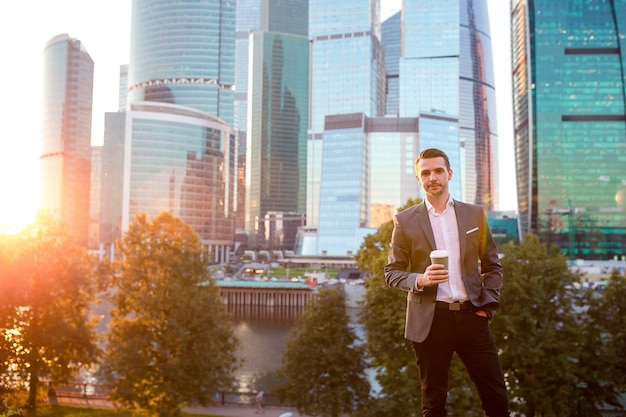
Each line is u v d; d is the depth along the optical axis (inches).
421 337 199.2
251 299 5959.6
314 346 1353.3
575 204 7667.3
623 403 1610.5
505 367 1174.3
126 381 1277.1
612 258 7524.6
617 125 7736.2
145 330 1352.1
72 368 1414.9
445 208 208.8
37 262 1355.8
